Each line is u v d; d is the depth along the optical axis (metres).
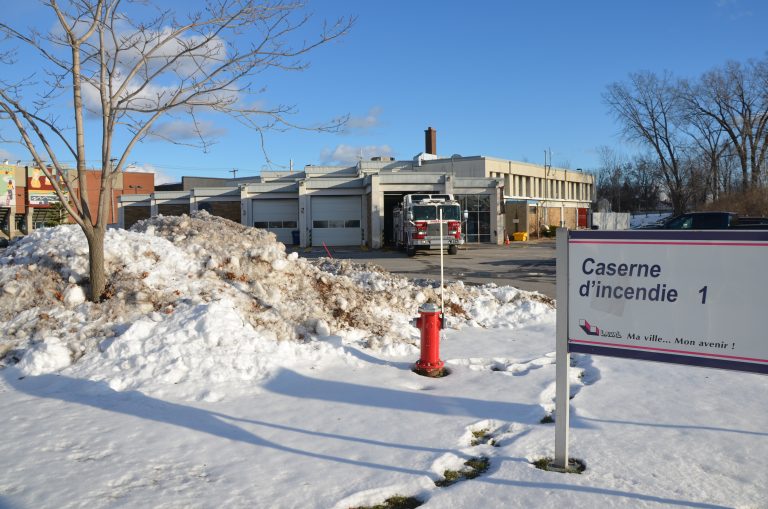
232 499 3.43
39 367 5.93
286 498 3.46
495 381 6.00
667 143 52.88
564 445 3.89
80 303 7.25
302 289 8.77
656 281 3.61
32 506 3.28
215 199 43.66
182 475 3.75
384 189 35.41
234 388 5.57
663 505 3.39
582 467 3.95
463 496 3.51
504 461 4.00
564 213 52.75
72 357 6.20
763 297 3.31
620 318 3.72
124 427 4.57
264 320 7.27
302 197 37.84
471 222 37.19
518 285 15.05
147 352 6.09
